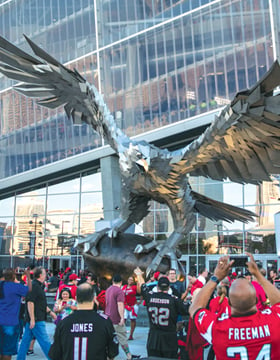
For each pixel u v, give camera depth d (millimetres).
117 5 24328
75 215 28031
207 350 7402
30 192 30016
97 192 27594
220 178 9883
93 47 25031
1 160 29344
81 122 11586
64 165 26641
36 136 27891
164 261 11398
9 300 6281
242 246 22859
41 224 29062
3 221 30516
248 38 20609
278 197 22531
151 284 7727
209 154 9250
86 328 3635
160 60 23047
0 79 29281
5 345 6234
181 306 5266
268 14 20031
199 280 7012
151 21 23328
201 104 21906
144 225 25688
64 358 3623
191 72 22156
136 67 23734
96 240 12125
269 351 2734
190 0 22188
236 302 2814
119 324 6918
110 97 24453
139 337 10000
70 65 25906
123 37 24109
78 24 25719
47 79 10383
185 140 23797
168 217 25125
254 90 6945
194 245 23969
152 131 23234
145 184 10336
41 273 6559
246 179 9461
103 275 11953
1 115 29281
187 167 9758
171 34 22734
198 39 21969
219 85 21422
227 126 8164
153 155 9773
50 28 26859
